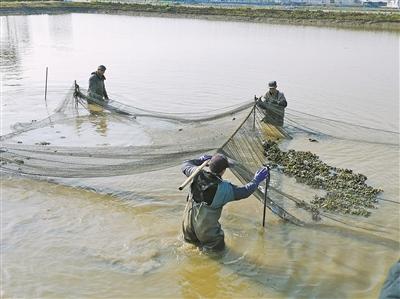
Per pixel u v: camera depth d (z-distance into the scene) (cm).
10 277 568
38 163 889
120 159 899
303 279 591
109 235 675
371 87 1948
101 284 564
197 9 6838
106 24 5138
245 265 616
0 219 706
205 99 1623
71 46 3091
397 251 662
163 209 766
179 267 604
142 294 550
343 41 3869
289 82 2014
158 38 3725
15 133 1112
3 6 6569
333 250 661
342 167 1003
